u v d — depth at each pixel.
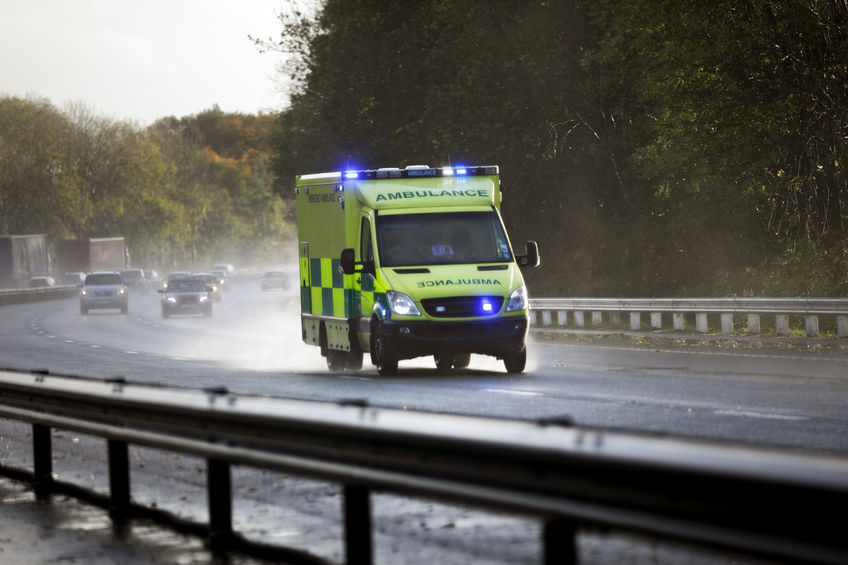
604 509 9.18
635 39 66.25
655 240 77.25
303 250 46.59
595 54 73.38
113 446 16.78
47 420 18.52
